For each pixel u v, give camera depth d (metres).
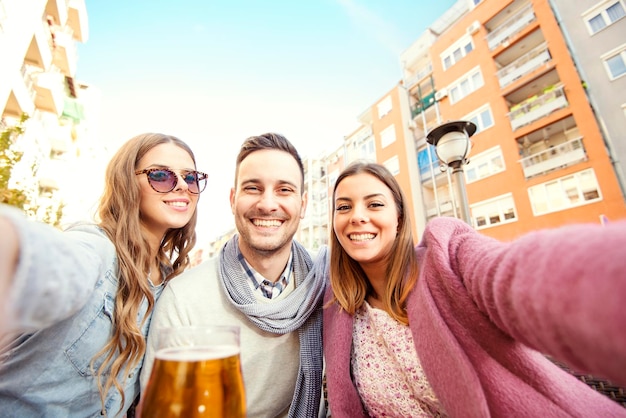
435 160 16.38
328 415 1.76
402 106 18.38
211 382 0.56
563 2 12.00
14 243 0.42
